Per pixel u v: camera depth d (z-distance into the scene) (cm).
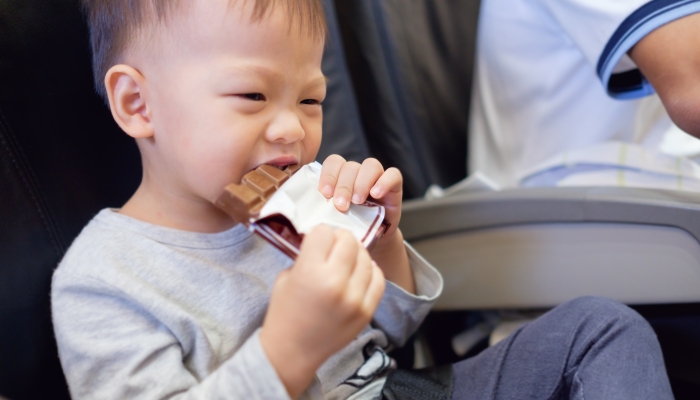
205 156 63
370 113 109
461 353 106
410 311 81
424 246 96
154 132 67
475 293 95
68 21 73
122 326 63
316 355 51
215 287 69
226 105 61
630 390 62
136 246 67
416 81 117
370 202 65
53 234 72
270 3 62
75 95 75
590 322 70
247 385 51
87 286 63
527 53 118
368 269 52
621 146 103
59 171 73
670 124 118
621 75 99
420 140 119
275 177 58
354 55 107
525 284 91
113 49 70
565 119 119
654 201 78
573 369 68
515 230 89
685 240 77
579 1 96
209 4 62
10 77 68
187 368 66
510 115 125
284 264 76
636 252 82
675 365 86
